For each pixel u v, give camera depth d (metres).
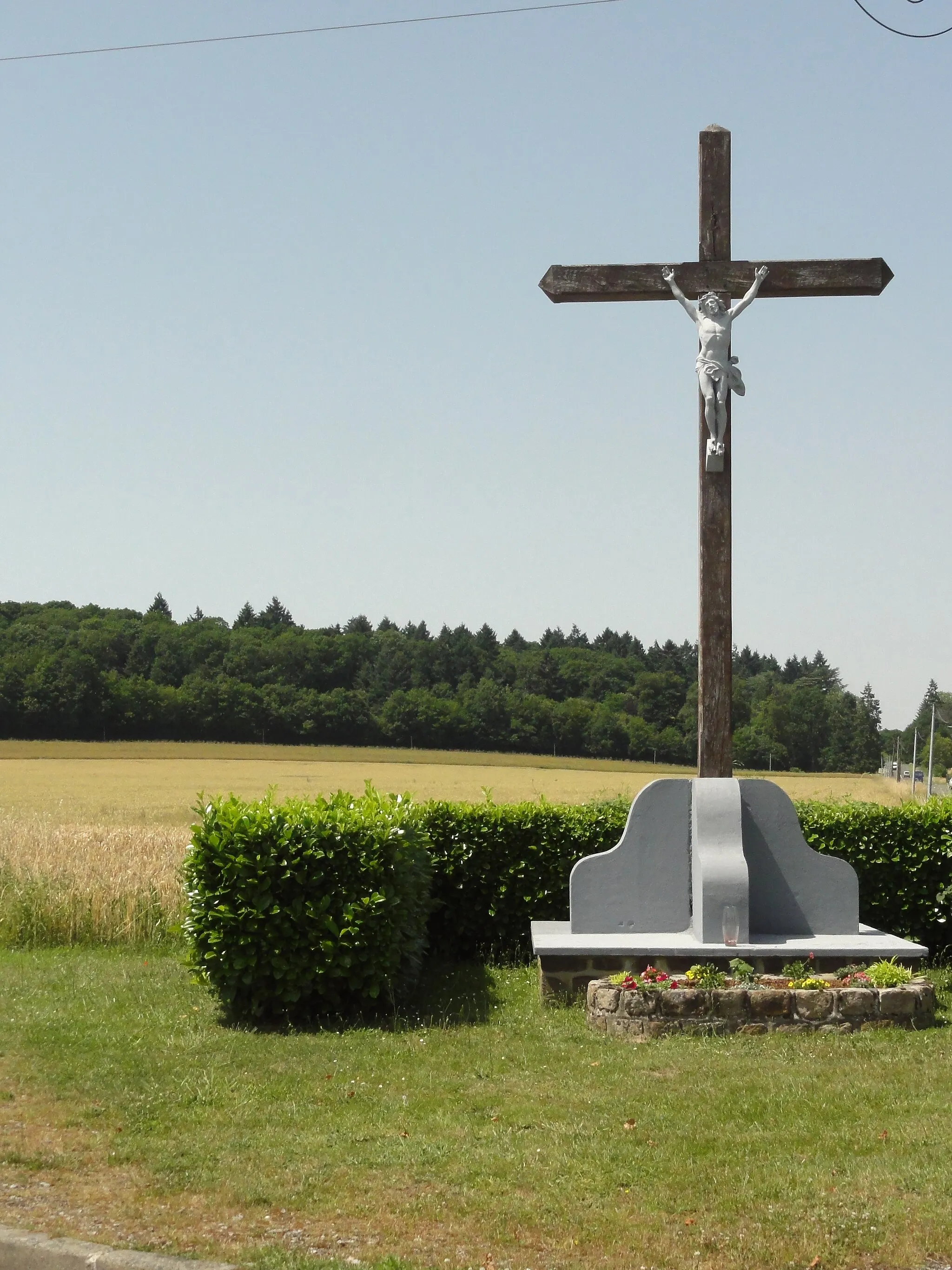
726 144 10.52
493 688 82.94
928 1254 4.77
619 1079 7.30
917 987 8.62
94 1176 5.73
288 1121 6.59
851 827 12.16
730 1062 7.64
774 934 10.21
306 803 10.45
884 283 10.38
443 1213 5.25
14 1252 4.92
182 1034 8.73
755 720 86.38
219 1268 4.69
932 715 49.03
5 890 14.16
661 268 10.52
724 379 10.23
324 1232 5.09
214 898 9.41
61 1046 8.19
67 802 39.97
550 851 12.27
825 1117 6.48
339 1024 9.15
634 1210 5.27
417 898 10.58
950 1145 5.92
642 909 10.23
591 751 81.31
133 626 97.69
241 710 81.38
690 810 10.30
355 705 82.69
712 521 10.30
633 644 127.50
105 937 13.56
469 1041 8.44
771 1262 4.75
